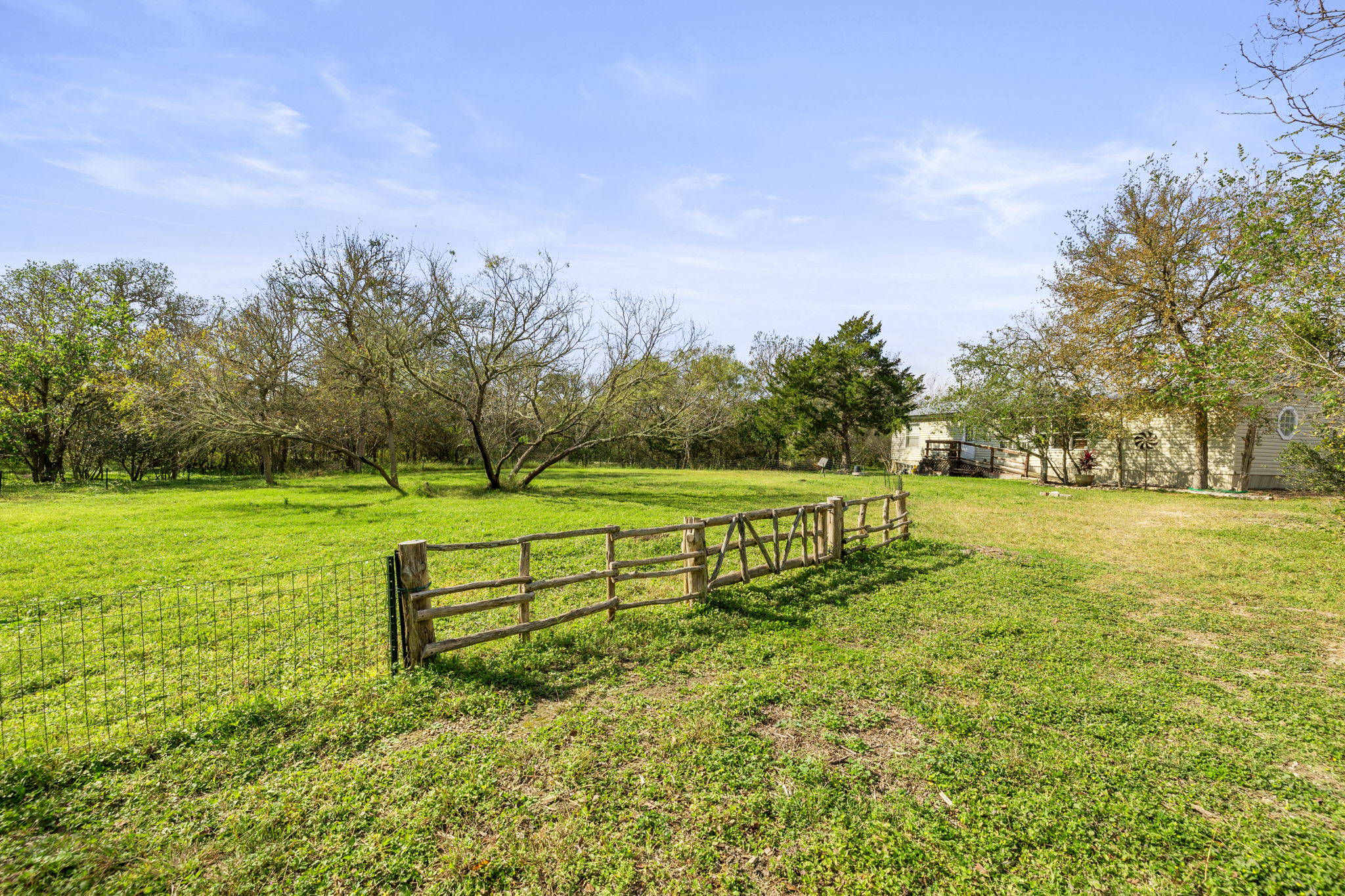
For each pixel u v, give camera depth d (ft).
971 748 13.73
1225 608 24.56
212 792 11.97
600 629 20.98
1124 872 10.04
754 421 139.03
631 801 11.73
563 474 109.50
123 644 19.70
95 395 83.71
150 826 10.90
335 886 9.59
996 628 21.66
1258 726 15.05
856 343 119.65
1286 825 11.21
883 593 26.02
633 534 22.82
